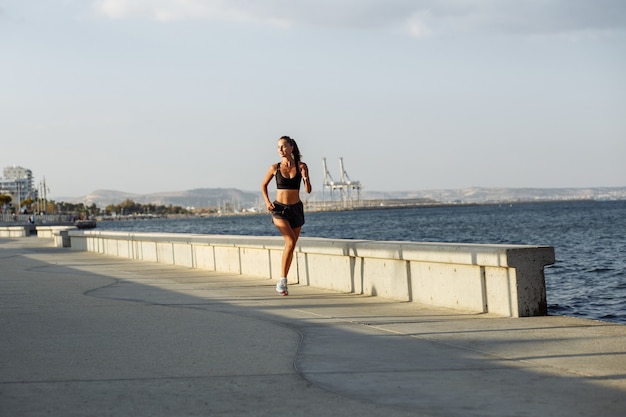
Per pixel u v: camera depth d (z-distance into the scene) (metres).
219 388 5.56
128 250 22.95
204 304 10.56
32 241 38.53
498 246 9.20
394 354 6.77
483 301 9.21
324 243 12.27
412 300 10.48
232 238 15.69
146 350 7.08
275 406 5.04
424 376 5.89
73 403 5.15
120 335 7.93
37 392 5.47
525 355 6.63
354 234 87.19
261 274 14.75
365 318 9.02
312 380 5.79
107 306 10.37
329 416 4.79
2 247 31.34
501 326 8.16
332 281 12.30
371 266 11.31
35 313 9.72
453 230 87.81
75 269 17.78
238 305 10.43
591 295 19.53
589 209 190.62
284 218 11.25
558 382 5.61
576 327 7.98
